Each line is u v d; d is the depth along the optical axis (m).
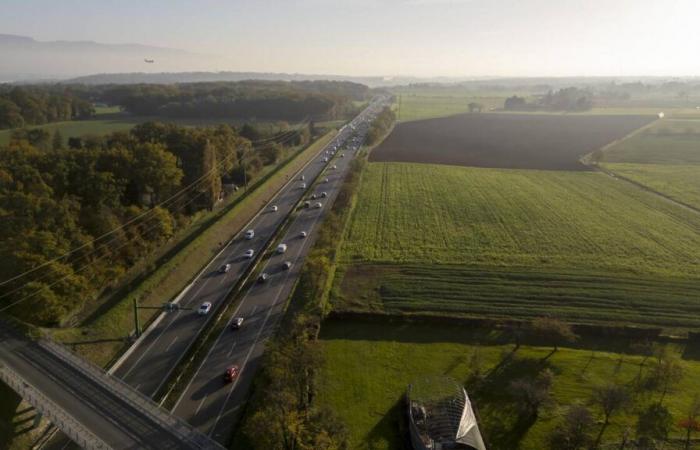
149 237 98.25
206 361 65.75
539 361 65.50
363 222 122.69
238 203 131.62
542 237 111.31
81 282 74.75
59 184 94.38
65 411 50.00
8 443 49.66
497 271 92.31
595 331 71.69
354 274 91.56
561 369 63.75
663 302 79.88
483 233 114.44
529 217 126.56
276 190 154.00
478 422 54.34
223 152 143.88
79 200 92.75
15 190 85.06
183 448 46.56
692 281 87.38
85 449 44.72
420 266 94.94
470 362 63.62
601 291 83.81
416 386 58.09
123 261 89.88
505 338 71.00
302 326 67.75
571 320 74.81
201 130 147.25
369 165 191.50
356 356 66.31
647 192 151.75
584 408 51.59
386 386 60.50
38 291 66.88
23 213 79.06
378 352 67.44
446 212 131.25
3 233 75.94
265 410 49.38
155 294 83.12
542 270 92.56
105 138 150.50
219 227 114.44
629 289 84.44
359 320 75.38
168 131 134.12
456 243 108.06
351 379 61.50
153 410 51.31
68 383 54.69
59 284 70.94
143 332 73.06
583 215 128.12
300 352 57.34
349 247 105.69
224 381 61.47
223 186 146.62
